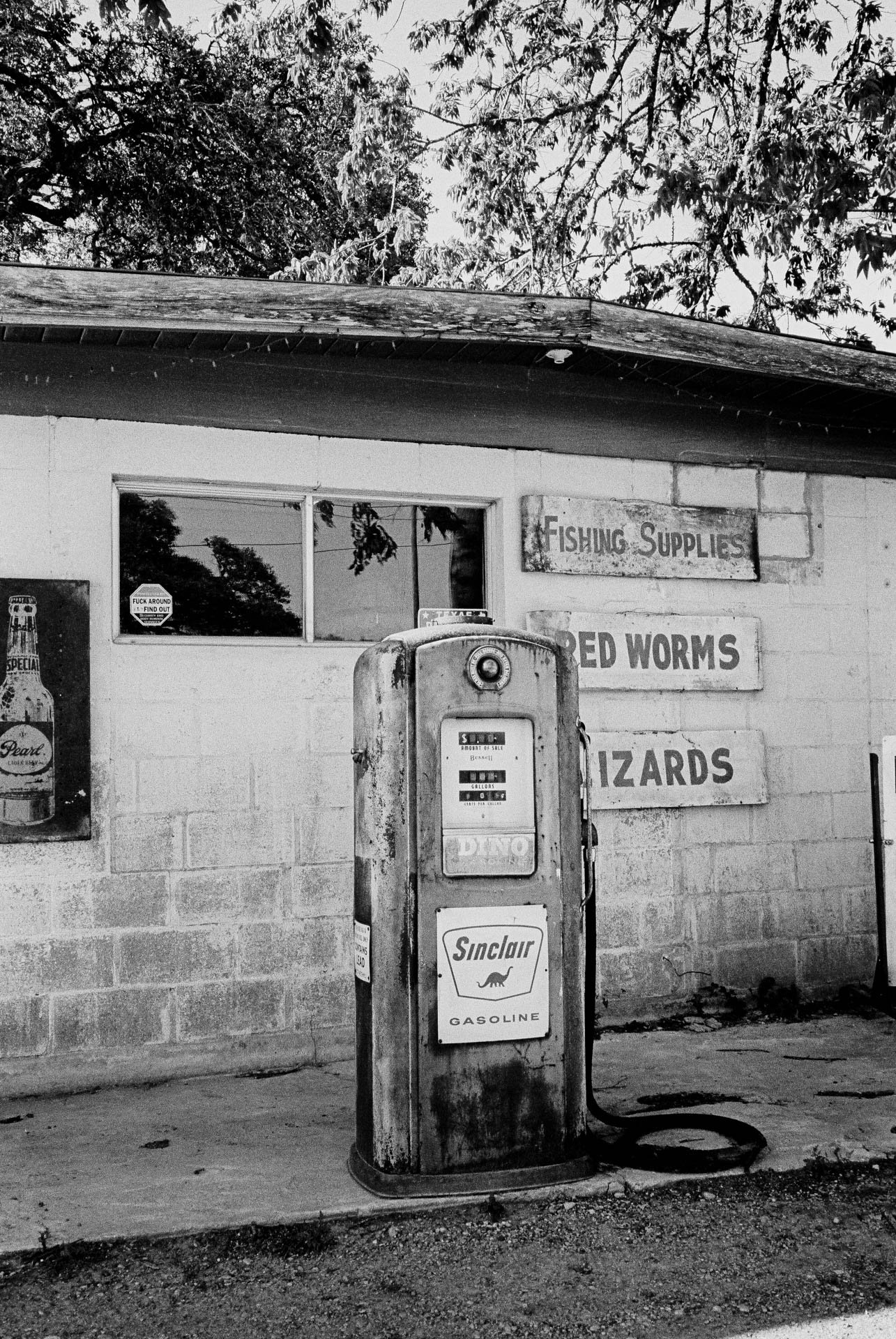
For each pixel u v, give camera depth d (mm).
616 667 6754
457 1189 4145
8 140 17797
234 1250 3828
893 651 7574
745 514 7188
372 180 15664
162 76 18344
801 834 7207
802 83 14492
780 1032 6508
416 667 4215
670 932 6828
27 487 5613
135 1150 4652
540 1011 4281
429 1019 4152
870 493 7590
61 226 18516
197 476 5934
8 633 5504
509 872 4270
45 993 5508
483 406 6543
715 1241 3904
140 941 5691
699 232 15938
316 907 6027
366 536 6414
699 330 6527
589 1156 4375
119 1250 3820
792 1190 4301
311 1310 3475
